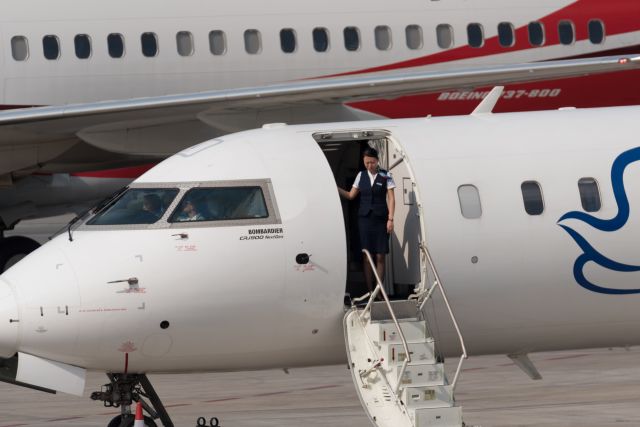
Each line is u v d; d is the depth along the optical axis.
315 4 82.56
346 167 50.09
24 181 82.38
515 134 46.16
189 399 60.56
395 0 84.38
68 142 76.50
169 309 41.09
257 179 43.03
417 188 43.72
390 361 40.75
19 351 40.75
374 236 44.56
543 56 87.31
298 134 45.44
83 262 41.09
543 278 44.31
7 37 76.94
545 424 50.53
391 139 45.69
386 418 40.44
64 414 56.00
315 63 82.12
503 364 72.12
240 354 42.88
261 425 51.28
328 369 72.19
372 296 41.69
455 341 44.56
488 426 50.22
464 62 85.44
